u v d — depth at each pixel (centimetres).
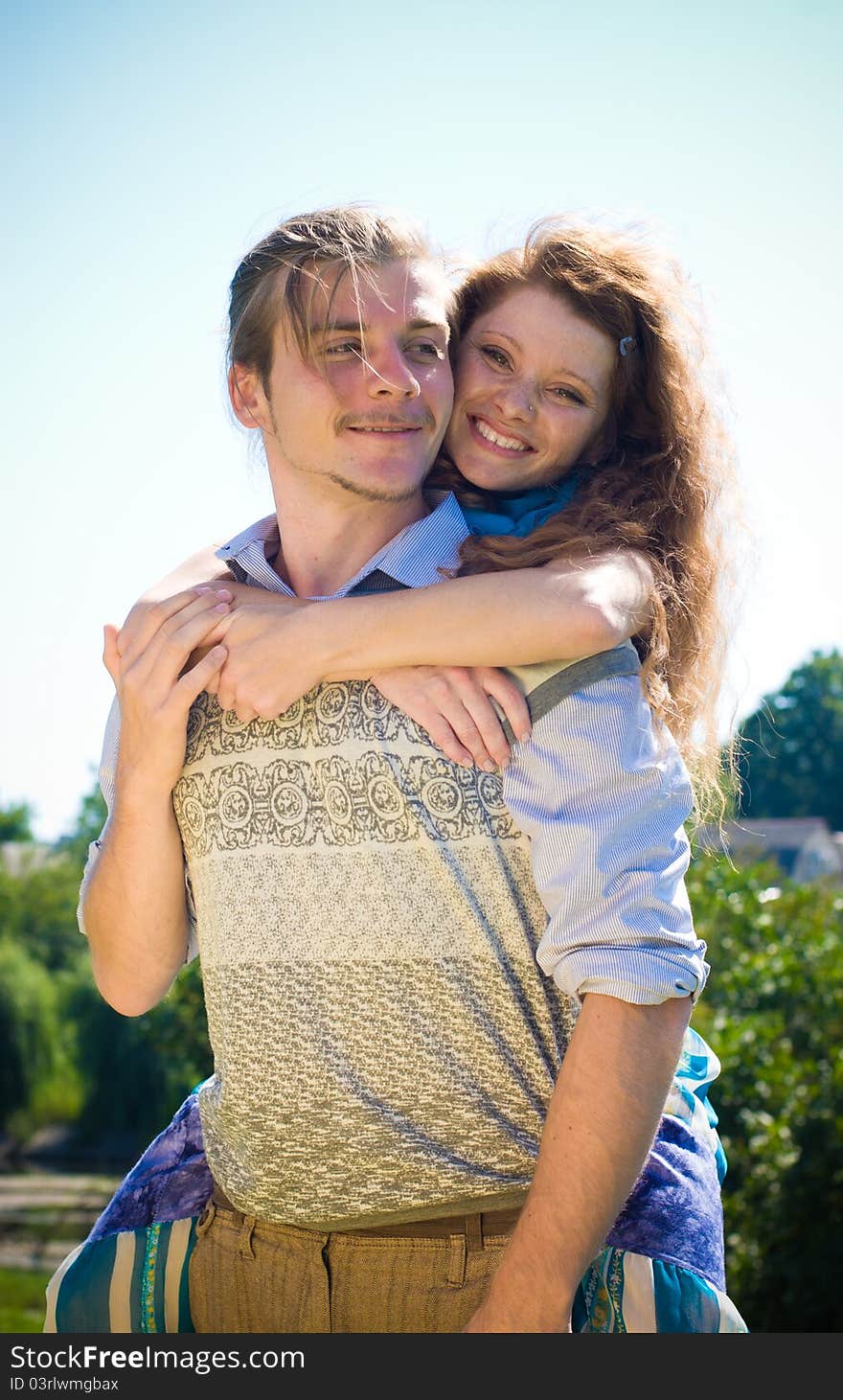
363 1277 206
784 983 940
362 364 213
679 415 243
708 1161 229
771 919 1023
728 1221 788
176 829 221
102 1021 2945
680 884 199
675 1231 215
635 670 206
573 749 196
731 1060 808
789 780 5569
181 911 231
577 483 245
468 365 244
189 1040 798
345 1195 204
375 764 199
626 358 242
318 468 217
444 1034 198
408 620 200
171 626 214
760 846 1230
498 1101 201
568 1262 183
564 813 195
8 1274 1780
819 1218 782
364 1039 200
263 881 204
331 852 200
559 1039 204
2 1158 2838
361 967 199
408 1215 204
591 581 205
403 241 220
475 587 202
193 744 214
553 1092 191
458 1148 202
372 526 224
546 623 197
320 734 203
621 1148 184
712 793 252
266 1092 204
